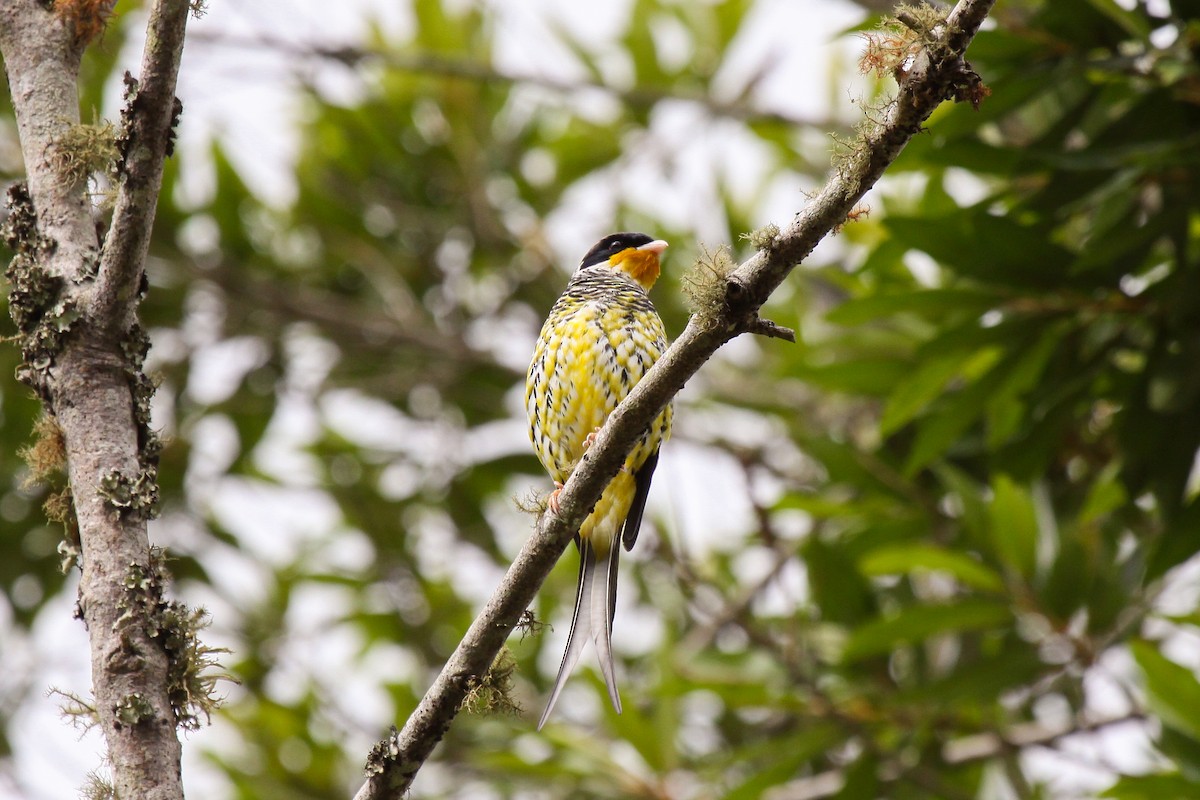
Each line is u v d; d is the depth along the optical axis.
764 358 14.79
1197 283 8.62
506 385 15.64
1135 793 8.40
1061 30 8.23
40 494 14.08
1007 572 9.77
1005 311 9.11
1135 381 9.28
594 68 15.35
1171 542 8.99
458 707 5.35
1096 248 8.33
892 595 12.23
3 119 14.12
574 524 5.49
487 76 14.70
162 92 4.82
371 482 15.48
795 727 12.78
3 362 13.72
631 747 10.95
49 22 5.57
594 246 11.48
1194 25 7.98
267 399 15.30
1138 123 8.33
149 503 4.87
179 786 4.50
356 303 15.55
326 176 15.39
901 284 10.23
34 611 14.39
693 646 12.24
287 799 12.43
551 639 13.61
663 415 8.40
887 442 12.24
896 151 4.69
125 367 5.05
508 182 15.70
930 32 4.56
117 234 4.93
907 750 10.80
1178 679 8.40
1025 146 8.65
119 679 4.57
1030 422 9.71
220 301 15.18
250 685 13.86
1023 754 10.97
